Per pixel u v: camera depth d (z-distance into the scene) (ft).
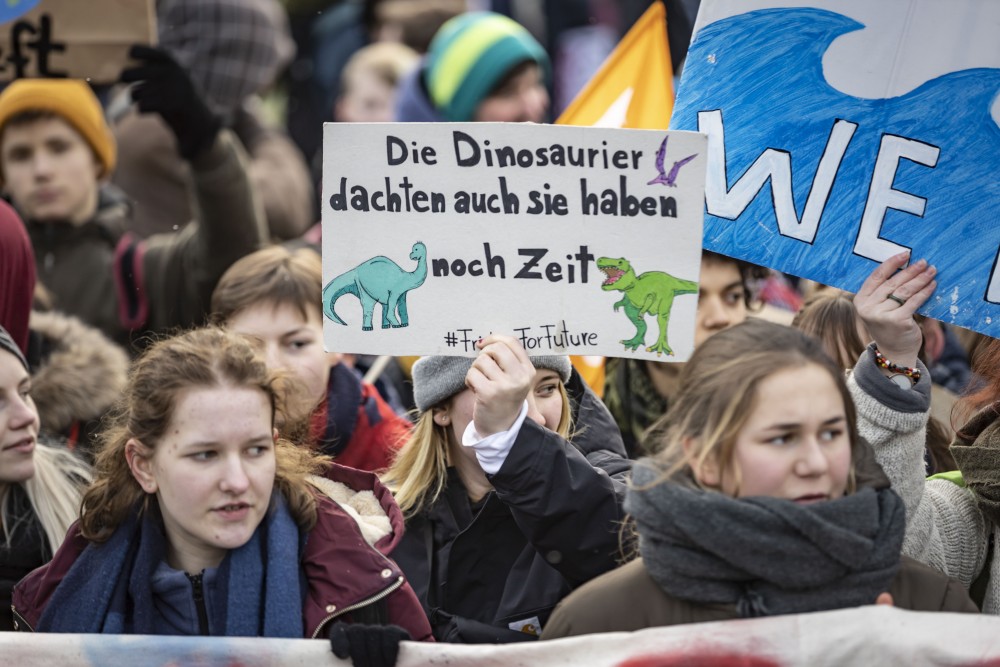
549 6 100.32
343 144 37.37
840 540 30.48
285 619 34.76
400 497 43.19
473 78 82.58
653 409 61.52
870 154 40.01
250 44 84.58
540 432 36.86
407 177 37.42
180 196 81.41
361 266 37.47
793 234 40.40
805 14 40.32
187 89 63.31
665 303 37.14
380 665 32.71
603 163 37.19
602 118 60.85
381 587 35.58
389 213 37.42
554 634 33.55
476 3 99.71
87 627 35.32
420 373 43.04
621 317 37.27
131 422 35.78
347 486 40.01
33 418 43.16
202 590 35.60
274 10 90.17
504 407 36.32
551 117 99.71
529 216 37.32
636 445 61.41
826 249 40.19
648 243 37.22
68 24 60.80
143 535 35.99
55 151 71.05
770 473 31.55
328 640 33.47
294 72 99.04
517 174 37.29
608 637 32.22
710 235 40.98
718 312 60.70
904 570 33.22
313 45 99.25
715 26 40.91
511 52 82.69
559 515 36.86
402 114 88.07
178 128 63.93
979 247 39.37
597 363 62.18
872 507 31.14
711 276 60.44
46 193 70.90
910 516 36.65
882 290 38.99
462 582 41.65
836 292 51.57
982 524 39.14
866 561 31.19
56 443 52.31
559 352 37.29
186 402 34.91
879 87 39.99
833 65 40.19
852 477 32.68
